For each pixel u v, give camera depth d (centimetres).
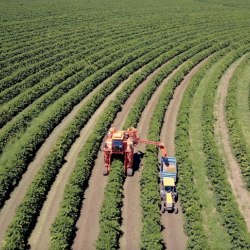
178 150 4619
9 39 8575
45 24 9919
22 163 4247
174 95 6375
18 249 3198
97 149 4650
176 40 9256
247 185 4100
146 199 3762
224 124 5478
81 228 3494
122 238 3419
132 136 4284
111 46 8569
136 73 7106
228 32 10250
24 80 6462
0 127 5138
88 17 10938
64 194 3788
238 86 6888
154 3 13738
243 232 3394
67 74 6825
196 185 4100
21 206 3591
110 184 3922
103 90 6219
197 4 14088
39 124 5028
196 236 3369
